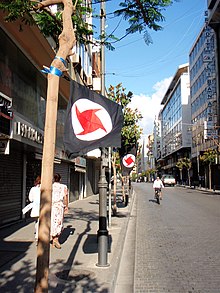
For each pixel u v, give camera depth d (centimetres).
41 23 705
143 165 16962
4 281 569
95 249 836
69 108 483
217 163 4456
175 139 8112
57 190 838
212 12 4359
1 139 966
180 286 602
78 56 1877
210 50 4931
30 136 1127
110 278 602
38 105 1408
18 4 580
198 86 5872
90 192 3219
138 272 695
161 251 888
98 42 786
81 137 488
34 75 1346
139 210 1955
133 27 630
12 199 1216
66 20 405
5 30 1006
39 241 333
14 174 1236
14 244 874
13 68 1127
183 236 1103
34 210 821
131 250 906
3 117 889
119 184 4941
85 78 2403
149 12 600
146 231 1212
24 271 630
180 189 5184
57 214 830
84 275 620
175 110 8175
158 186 2441
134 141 1706
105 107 531
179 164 6769
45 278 329
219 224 1379
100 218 704
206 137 4747
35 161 1499
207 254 849
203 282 623
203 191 4469
